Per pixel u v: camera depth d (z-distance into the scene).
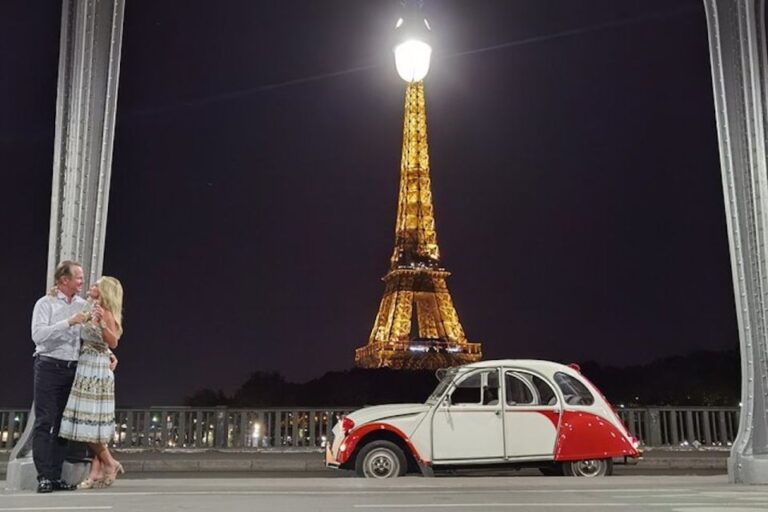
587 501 6.27
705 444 21.97
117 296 7.53
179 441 20.77
